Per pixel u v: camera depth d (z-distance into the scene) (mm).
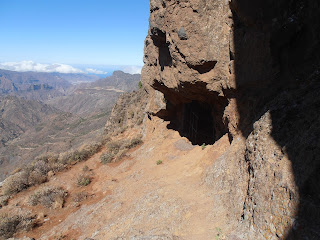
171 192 7930
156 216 6641
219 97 9242
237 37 7137
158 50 11156
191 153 12469
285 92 5473
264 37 6312
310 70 5227
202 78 8336
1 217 11727
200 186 7531
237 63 7199
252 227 4074
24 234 10312
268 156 4395
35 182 15789
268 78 6473
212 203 6133
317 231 2809
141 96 30391
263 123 5094
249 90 7078
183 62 8461
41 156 20203
